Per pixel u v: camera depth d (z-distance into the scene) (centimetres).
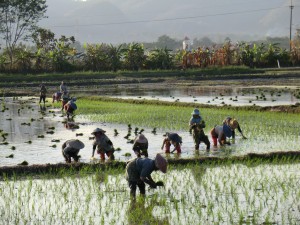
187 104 3303
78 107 3441
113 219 1044
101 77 6750
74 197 1209
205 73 6994
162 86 5488
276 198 1170
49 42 8100
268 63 7938
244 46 8019
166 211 1091
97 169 1487
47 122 2741
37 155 1761
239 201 1151
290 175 1392
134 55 7619
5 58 7344
